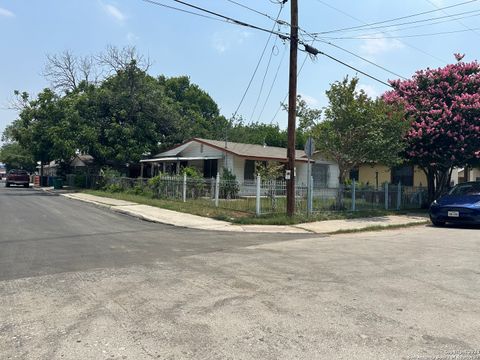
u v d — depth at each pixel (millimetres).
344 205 18516
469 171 31828
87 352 4016
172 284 6398
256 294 5930
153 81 39406
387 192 20500
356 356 3986
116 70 35719
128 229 12836
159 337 4383
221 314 5098
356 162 18484
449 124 18984
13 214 15977
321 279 6820
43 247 9359
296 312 5199
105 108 34594
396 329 4680
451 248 9969
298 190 16938
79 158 46312
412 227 15211
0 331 4516
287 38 15242
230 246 10094
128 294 5855
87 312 5113
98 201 22609
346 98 17406
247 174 26484
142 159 34438
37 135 34531
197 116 52469
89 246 9625
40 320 4840
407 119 18625
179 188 21531
